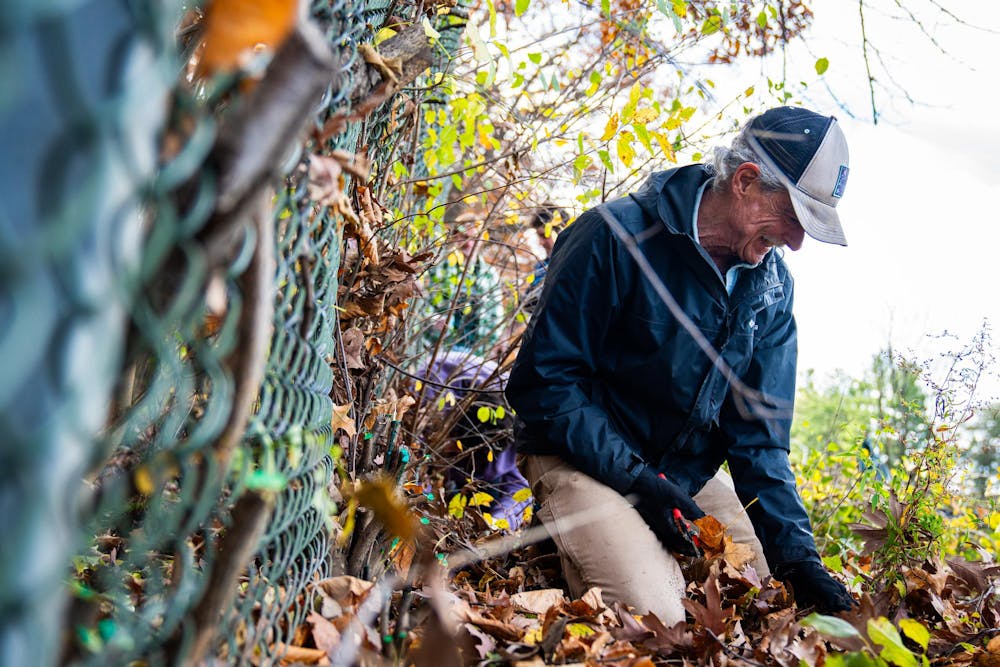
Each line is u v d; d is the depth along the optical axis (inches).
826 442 178.1
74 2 20.2
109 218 23.0
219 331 45.1
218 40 29.5
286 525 51.8
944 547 134.2
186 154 27.2
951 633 89.1
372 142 91.0
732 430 113.7
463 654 65.9
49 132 21.3
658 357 105.9
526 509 144.1
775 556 107.2
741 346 107.7
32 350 20.7
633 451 105.9
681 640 79.9
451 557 86.3
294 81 31.6
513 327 152.4
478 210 157.0
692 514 102.0
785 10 107.0
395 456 89.4
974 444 133.5
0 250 19.6
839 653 85.2
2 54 18.7
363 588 67.7
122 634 38.3
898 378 144.8
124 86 23.6
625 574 95.7
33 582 22.1
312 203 50.2
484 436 141.2
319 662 55.1
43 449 21.8
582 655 70.0
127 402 45.8
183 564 37.0
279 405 48.3
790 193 100.3
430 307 149.4
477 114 111.4
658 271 104.9
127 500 49.4
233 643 44.1
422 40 74.2
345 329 92.0
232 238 33.1
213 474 36.2
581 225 108.3
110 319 24.0
